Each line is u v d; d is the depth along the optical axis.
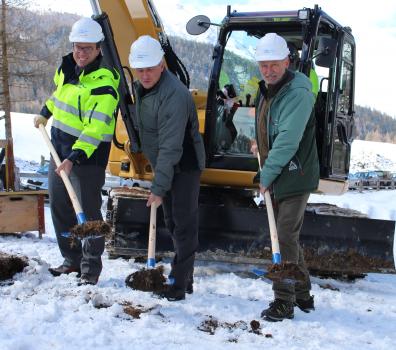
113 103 4.08
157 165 3.91
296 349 3.33
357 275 5.77
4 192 6.44
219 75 5.76
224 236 5.42
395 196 20.94
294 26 5.63
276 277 3.55
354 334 3.77
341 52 5.73
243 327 3.69
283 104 3.81
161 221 5.45
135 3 5.98
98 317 3.47
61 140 4.22
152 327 3.46
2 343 2.91
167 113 3.90
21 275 4.30
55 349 2.92
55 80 4.37
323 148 5.72
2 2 19.38
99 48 4.15
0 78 19.75
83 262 4.30
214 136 5.77
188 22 5.86
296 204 3.92
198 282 4.91
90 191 4.18
